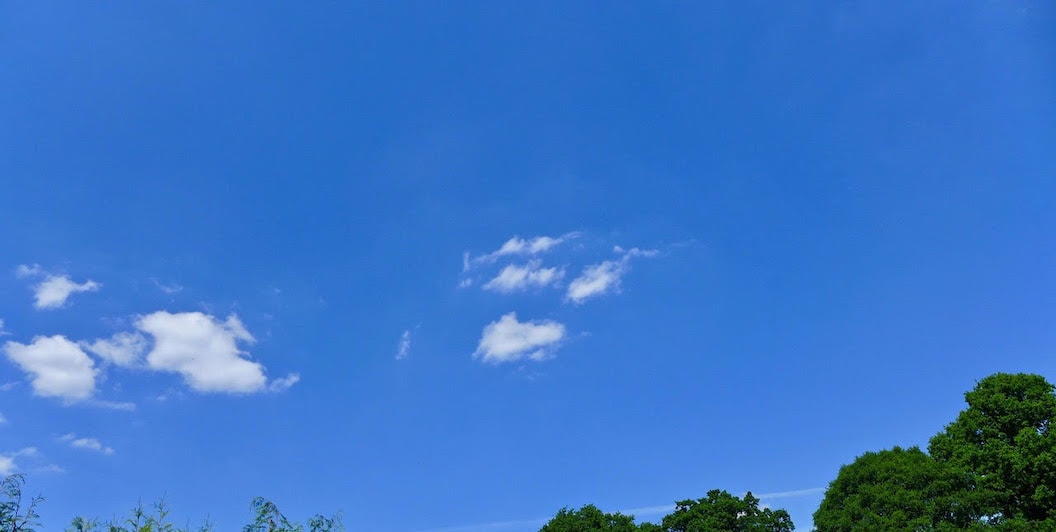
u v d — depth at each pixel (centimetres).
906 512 2948
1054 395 2988
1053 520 2655
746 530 3180
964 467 3014
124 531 2108
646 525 3322
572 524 3272
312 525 2303
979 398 3097
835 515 3212
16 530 1919
